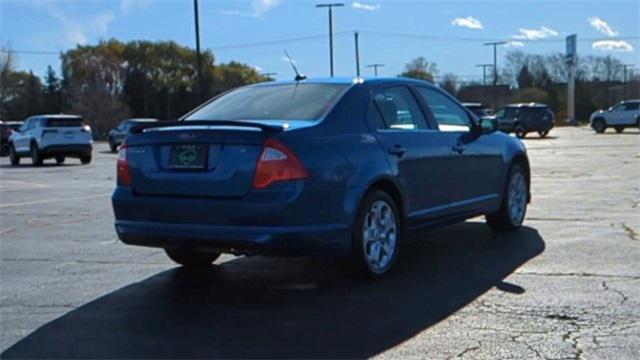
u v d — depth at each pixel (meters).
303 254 5.77
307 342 4.89
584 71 95.06
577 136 42.75
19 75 88.88
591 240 8.12
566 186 14.20
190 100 92.31
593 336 4.85
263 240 5.59
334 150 6.02
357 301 5.85
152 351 4.80
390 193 6.73
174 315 5.59
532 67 99.94
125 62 93.25
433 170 7.20
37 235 9.45
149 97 93.12
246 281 6.61
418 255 7.54
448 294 6.00
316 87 6.71
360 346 4.79
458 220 7.80
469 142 7.88
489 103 92.25
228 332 5.14
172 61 93.69
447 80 90.56
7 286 6.57
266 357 4.63
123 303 5.95
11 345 4.96
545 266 6.88
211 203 5.72
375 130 6.57
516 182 8.89
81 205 13.09
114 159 32.47
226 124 5.83
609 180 15.40
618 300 5.68
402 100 7.16
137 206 6.05
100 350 4.83
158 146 6.05
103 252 8.11
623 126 45.19
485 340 4.82
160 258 7.71
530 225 9.28
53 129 27.42
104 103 81.31
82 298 6.12
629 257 7.18
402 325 5.20
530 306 5.57
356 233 6.18
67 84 90.75
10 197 14.80
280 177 5.62
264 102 6.63
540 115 42.53
